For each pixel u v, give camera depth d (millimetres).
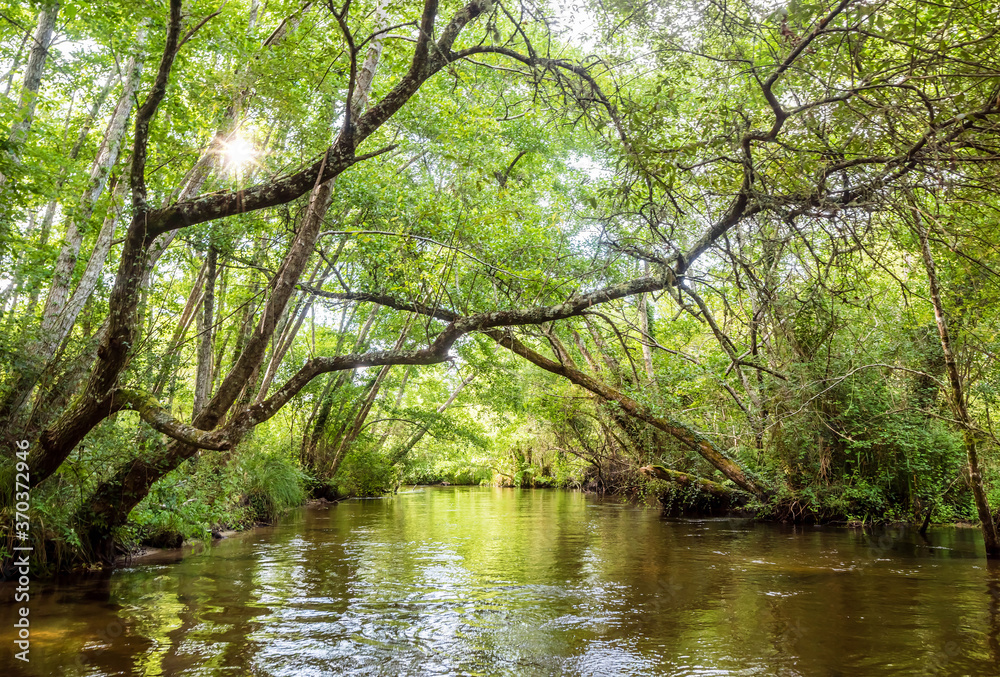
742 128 5691
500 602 6320
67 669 4320
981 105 4562
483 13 7125
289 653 4711
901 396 12242
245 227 11383
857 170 5211
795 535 11586
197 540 11133
